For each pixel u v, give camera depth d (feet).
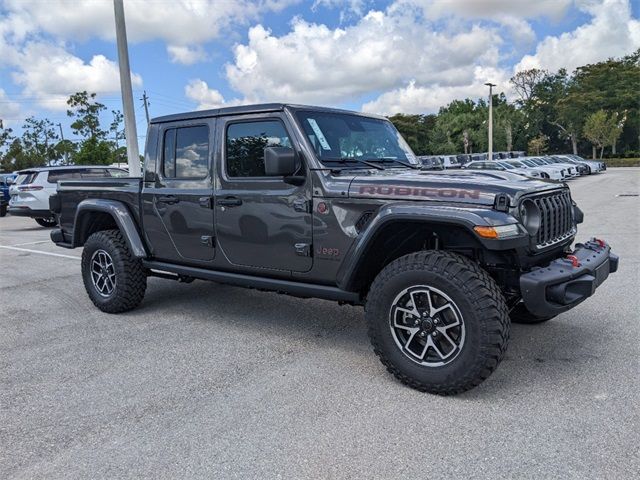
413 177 11.85
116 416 10.57
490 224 10.11
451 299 10.52
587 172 113.39
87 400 11.33
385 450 8.99
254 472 8.50
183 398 11.29
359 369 12.62
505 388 11.19
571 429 9.43
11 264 29.14
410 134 238.48
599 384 11.21
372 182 11.84
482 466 8.43
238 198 14.01
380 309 11.41
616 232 31.40
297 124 13.00
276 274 13.79
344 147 13.67
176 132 15.65
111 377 12.55
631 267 22.02
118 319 17.39
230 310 18.10
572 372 11.88
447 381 10.69
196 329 16.10
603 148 216.74
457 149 237.86
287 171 12.01
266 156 11.96
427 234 12.21
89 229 19.26
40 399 11.43
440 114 272.10
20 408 11.02
